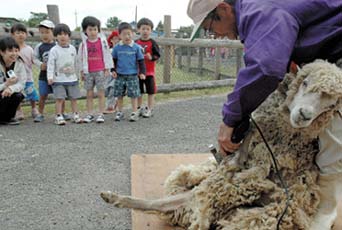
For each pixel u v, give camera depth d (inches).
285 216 79.2
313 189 82.5
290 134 80.7
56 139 200.1
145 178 126.3
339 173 82.0
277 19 71.4
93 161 166.2
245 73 71.6
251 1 76.1
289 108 76.2
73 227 110.5
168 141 200.8
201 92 365.4
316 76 71.2
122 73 238.5
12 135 207.3
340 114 75.5
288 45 70.4
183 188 102.0
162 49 352.2
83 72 237.5
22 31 240.5
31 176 148.5
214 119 256.1
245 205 83.2
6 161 165.6
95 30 233.5
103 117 241.8
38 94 259.0
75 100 237.5
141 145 192.1
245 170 84.2
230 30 84.0
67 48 231.5
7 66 228.1
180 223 95.9
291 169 82.0
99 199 128.4
